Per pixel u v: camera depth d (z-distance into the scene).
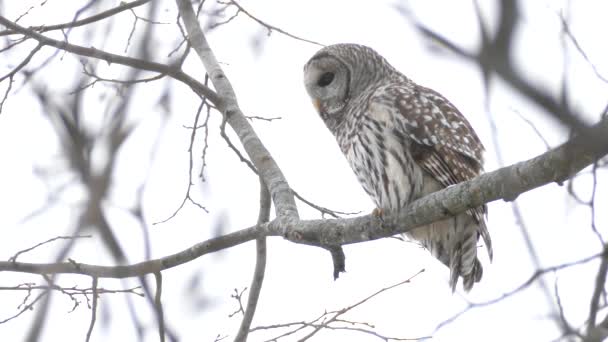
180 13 10.91
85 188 3.05
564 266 4.82
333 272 9.57
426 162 10.07
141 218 3.31
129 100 3.23
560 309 4.66
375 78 11.59
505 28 2.11
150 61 4.02
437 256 10.32
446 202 7.57
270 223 9.38
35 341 3.12
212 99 11.11
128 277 9.15
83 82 3.96
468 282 9.98
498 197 6.94
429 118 10.12
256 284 10.56
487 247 9.67
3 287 9.30
